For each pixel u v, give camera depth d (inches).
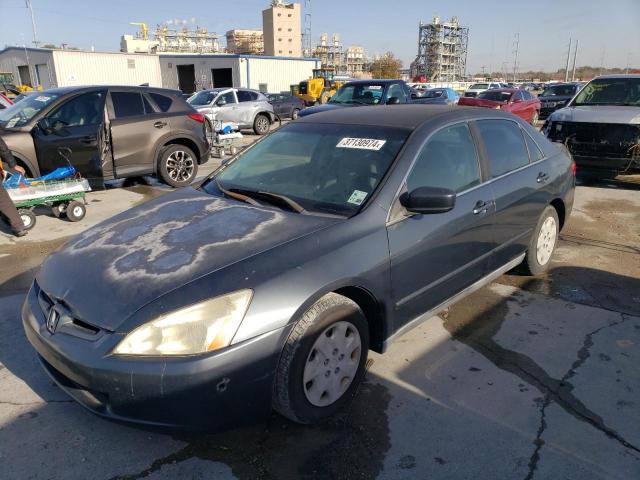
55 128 288.7
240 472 92.6
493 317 152.3
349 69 5526.6
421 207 112.7
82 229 248.1
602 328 145.3
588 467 93.6
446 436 101.5
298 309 93.7
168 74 1619.1
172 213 122.1
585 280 179.8
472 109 151.5
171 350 85.5
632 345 135.9
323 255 100.7
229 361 86.6
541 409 109.8
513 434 102.1
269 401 93.7
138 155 319.0
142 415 86.7
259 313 90.2
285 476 91.4
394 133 129.7
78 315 92.7
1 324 148.7
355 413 108.3
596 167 318.3
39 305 104.6
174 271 95.0
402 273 114.7
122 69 1540.4
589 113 322.7
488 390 116.5
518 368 125.4
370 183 118.3
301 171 131.5
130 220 122.7
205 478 91.2
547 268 189.6
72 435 102.1
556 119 337.7
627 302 162.2
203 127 354.9
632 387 117.5
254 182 134.7
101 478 91.2
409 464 94.1
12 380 120.8
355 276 102.9
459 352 132.9
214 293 89.5
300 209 116.7
